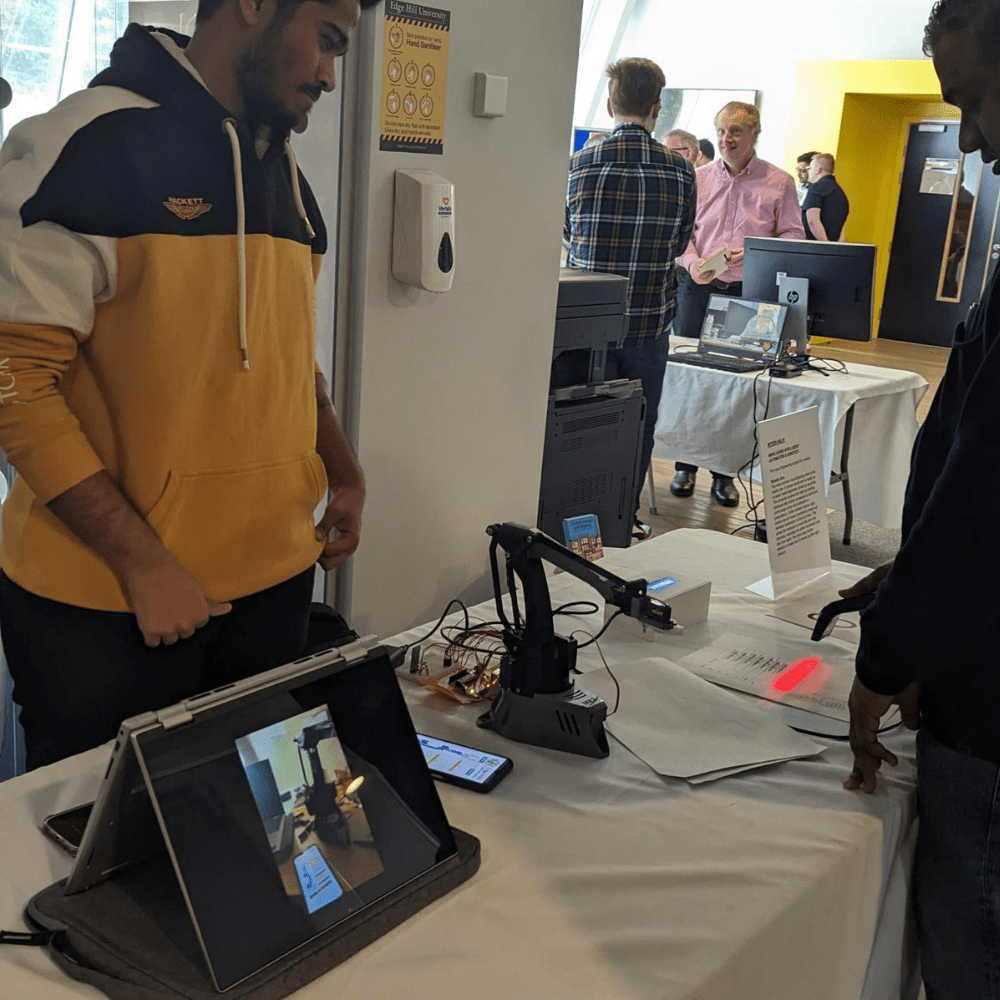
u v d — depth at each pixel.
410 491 2.13
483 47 1.98
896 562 1.15
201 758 0.87
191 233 1.14
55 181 1.03
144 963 0.83
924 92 8.33
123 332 1.14
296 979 0.84
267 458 1.28
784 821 1.17
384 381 2.01
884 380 3.99
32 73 1.92
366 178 1.86
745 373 4.09
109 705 1.23
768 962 0.99
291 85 1.18
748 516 4.65
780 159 9.20
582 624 1.72
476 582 2.36
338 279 1.92
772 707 1.47
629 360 3.82
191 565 1.24
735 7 9.08
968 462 1.06
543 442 2.43
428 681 1.43
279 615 1.37
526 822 1.12
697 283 4.52
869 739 1.25
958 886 1.21
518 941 0.93
